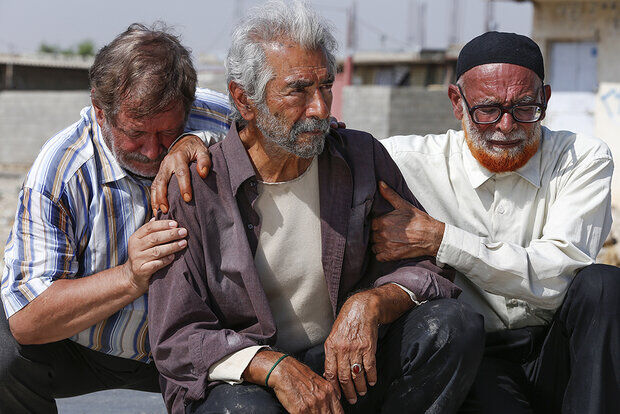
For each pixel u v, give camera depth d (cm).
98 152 290
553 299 279
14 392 290
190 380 248
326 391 238
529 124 292
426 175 317
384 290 261
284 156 263
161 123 271
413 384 252
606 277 269
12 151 2405
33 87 3309
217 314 264
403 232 277
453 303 257
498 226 309
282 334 272
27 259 279
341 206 270
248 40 254
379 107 1906
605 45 1595
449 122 1867
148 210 296
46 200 280
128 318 296
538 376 296
